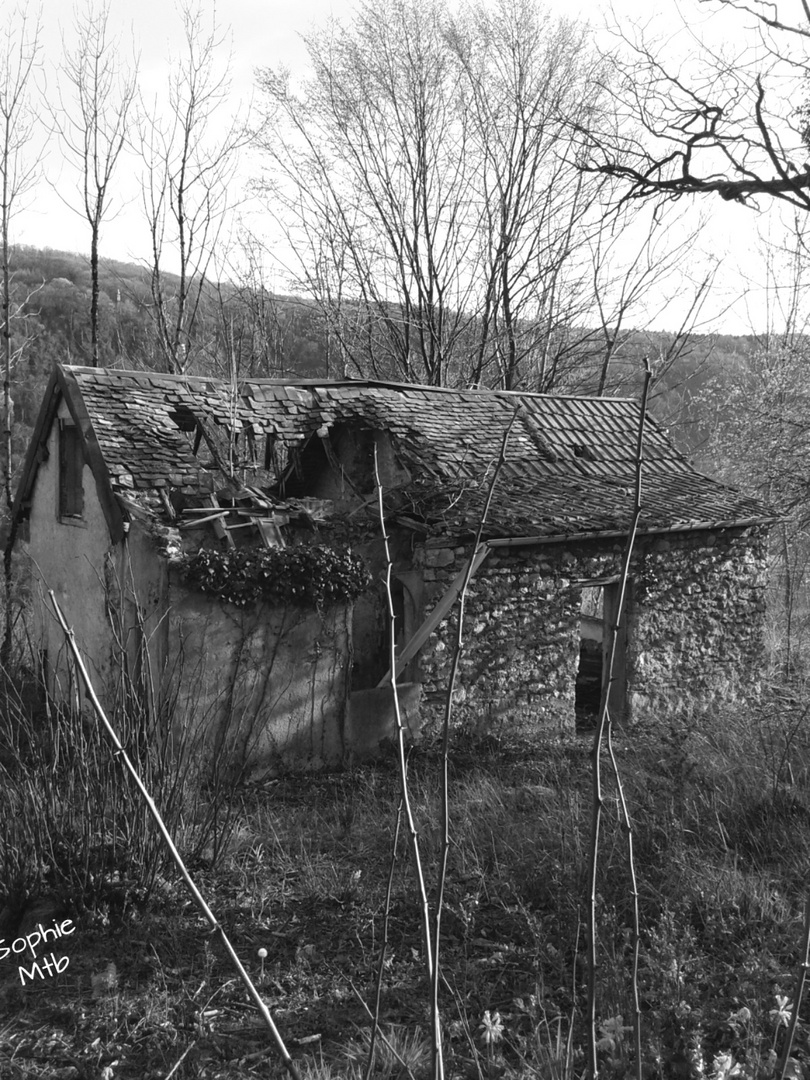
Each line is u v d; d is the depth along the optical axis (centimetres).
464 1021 478
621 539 1473
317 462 1500
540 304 2741
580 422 1730
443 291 2770
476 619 1351
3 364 1959
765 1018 497
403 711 1316
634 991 322
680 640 1544
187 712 1145
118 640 831
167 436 1307
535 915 666
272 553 1208
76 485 1399
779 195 1088
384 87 2697
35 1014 604
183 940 693
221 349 2581
